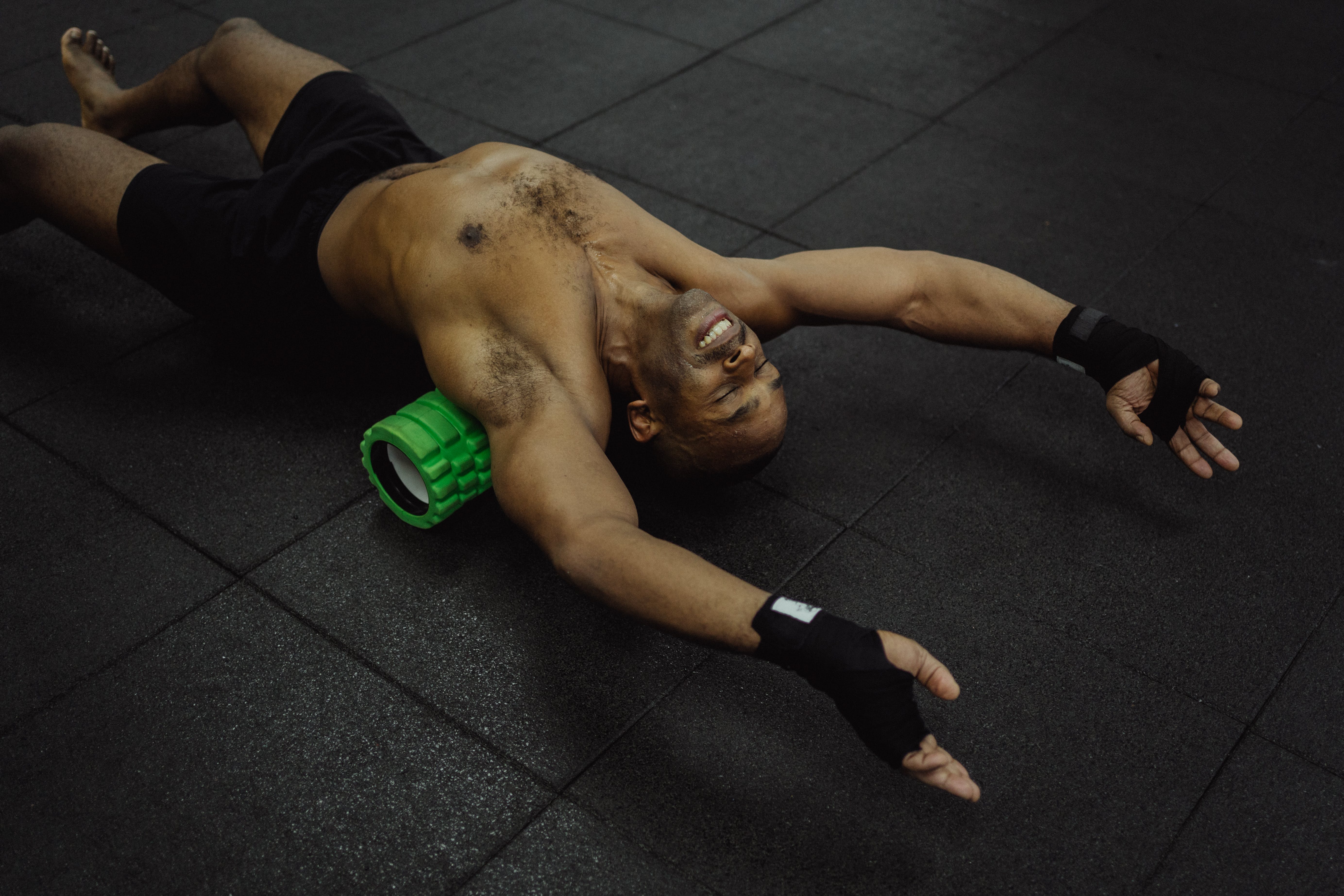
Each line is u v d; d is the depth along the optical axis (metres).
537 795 2.43
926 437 3.38
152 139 4.57
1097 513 3.13
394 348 3.46
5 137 3.38
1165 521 3.11
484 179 2.80
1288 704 2.65
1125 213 4.37
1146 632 2.81
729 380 2.55
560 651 2.73
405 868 2.30
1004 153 4.70
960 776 2.04
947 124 4.87
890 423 3.42
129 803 2.41
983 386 3.57
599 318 2.71
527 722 2.58
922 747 2.04
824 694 2.65
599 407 2.56
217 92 3.77
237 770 2.47
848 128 4.82
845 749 2.53
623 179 4.43
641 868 2.30
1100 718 2.61
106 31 5.26
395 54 5.23
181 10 5.49
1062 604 2.87
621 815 2.40
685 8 5.73
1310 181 4.57
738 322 2.57
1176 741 2.57
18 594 2.83
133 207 3.21
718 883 2.28
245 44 3.68
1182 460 2.95
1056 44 5.52
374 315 3.04
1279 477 3.25
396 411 3.41
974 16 5.75
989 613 2.84
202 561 2.94
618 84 5.06
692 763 2.50
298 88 3.55
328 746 2.53
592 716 2.59
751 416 2.58
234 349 3.62
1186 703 2.65
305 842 2.35
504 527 3.05
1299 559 3.00
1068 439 3.38
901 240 4.18
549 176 2.81
